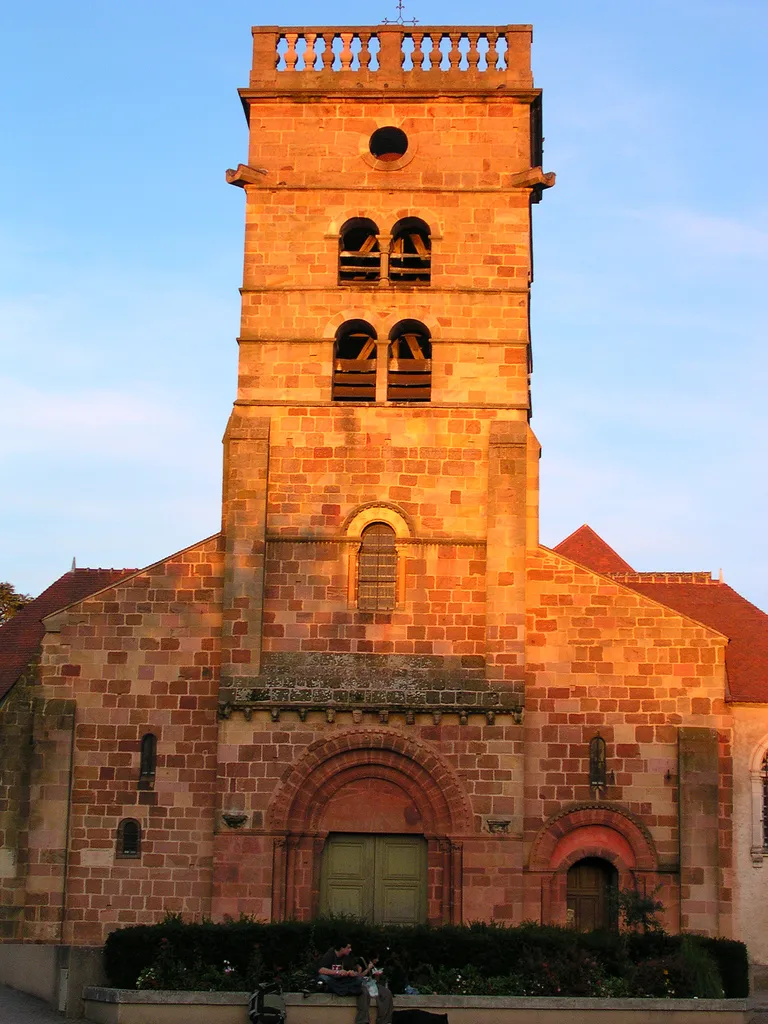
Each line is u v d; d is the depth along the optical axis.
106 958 38.59
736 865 43.97
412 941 38.00
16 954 41.28
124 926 42.59
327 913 42.31
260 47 47.03
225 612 43.44
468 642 43.25
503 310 45.34
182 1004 36.06
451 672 43.03
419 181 46.12
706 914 42.09
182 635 44.19
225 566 43.91
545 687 43.69
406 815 42.69
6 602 68.00
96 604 44.41
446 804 42.38
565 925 42.25
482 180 46.09
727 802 43.28
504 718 42.75
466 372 44.97
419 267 46.41
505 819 42.16
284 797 42.44
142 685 43.94
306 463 44.50
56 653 44.16
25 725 43.84
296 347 45.19
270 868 42.03
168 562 44.56
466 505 44.16
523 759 42.94
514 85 46.44
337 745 42.66
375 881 42.59
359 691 42.84
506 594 43.38
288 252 45.81
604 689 43.62
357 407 44.75
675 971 37.75
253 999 35.34
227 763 42.62
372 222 46.09
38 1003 39.22
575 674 43.75
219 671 43.81
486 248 45.75
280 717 42.84
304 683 42.94
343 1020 35.59
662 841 42.84
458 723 42.75
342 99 46.69
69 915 42.72
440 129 46.44
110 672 44.03
